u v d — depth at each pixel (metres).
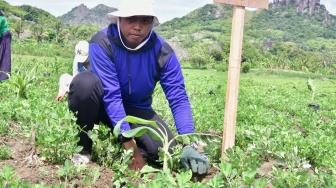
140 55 3.83
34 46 54.97
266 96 15.30
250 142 4.81
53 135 3.74
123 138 3.72
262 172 4.11
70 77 5.89
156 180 3.09
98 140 3.96
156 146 4.04
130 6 3.58
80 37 86.56
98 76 3.86
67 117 3.93
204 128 5.91
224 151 3.89
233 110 3.84
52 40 76.75
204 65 69.81
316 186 3.44
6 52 8.03
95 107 3.90
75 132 3.88
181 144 4.87
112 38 3.78
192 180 3.70
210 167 4.02
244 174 3.30
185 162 3.75
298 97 16.58
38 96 7.93
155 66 3.90
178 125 3.96
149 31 3.77
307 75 60.31
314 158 4.57
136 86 3.98
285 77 54.91
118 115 3.81
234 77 3.79
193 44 136.50
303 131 7.27
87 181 3.33
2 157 3.99
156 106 7.12
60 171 3.45
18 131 5.07
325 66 77.06
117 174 3.47
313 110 10.64
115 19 3.79
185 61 82.44
